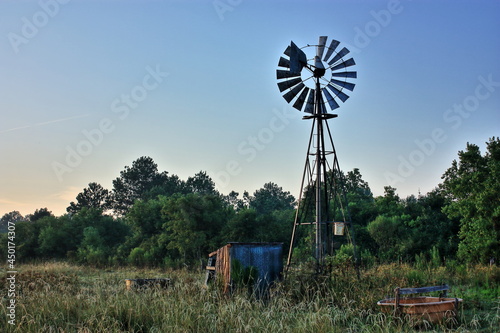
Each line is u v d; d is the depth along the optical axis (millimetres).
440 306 11234
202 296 13023
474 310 12602
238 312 11047
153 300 12258
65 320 11047
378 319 11281
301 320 10641
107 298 12594
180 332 10031
